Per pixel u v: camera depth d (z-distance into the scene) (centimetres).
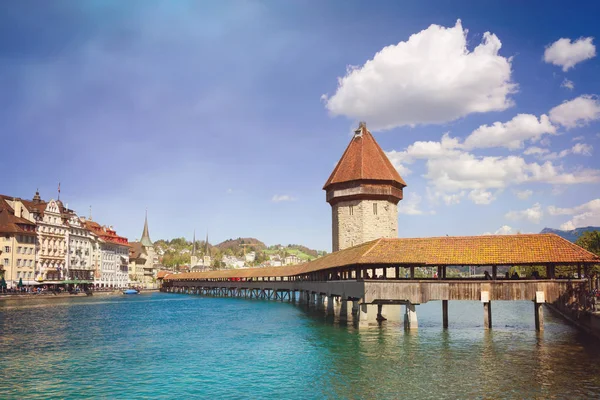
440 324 4625
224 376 2661
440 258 3844
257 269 12006
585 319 3703
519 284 3741
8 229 10431
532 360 2877
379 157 8194
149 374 2734
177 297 12169
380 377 2553
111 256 16025
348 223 8062
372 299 3916
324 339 3759
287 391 2350
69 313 6675
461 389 2314
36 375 2731
